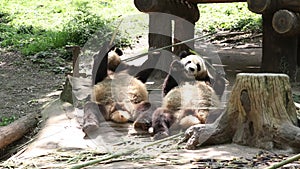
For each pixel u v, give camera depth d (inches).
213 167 220.2
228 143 265.9
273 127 251.6
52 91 462.0
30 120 344.2
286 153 245.9
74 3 847.7
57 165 232.7
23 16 778.8
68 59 573.9
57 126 312.8
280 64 409.4
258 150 251.9
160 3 439.2
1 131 309.1
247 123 260.4
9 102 429.1
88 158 241.4
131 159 236.7
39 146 270.8
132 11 792.3
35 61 560.7
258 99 254.4
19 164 240.2
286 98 258.4
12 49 610.5
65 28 659.4
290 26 379.6
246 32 703.1
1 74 525.0
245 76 258.1
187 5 485.1
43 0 871.1
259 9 390.9
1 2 852.6
